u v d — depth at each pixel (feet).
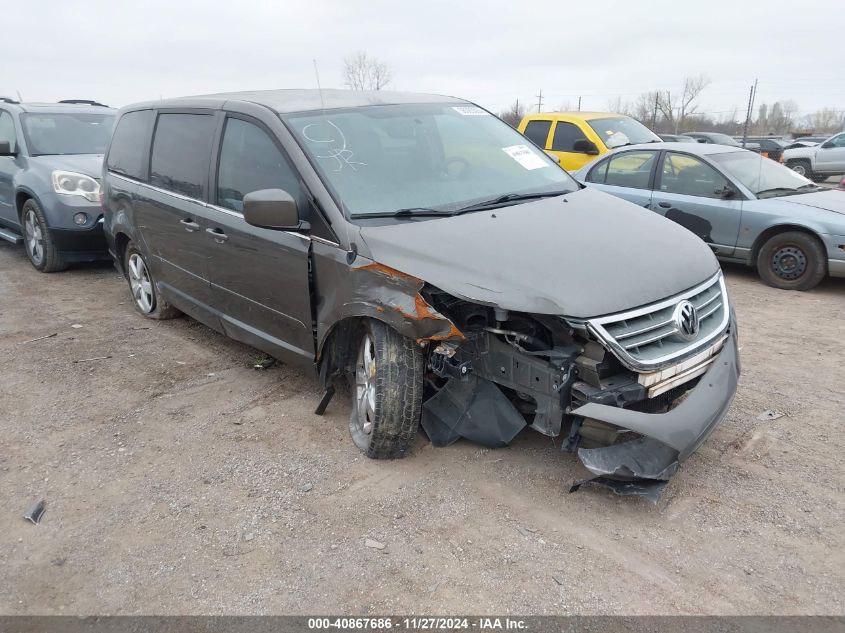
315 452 12.48
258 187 13.84
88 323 20.54
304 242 12.55
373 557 9.57
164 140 17.69
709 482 11.16
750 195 24.41
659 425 9.88
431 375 12.17
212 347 18.26
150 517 10.73
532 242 11.10
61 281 25.70
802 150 69.26
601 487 11.04
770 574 9.04
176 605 8.87
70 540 10.28
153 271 19.04
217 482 11.63
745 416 13.47
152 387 15.70
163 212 17.16
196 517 10.68
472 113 16.25
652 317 10.38
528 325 10.62
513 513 10.46
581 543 9.75
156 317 20.44
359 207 12.21
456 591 8.88
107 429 13.70
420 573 9.23
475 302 10.12
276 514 10.64
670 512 10.41
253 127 14.25
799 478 11.21
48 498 11.39
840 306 21.50
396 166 13.37
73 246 25.91
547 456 11.96
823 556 9.34
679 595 8.71
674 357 10.34
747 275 26.07
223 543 10.03
